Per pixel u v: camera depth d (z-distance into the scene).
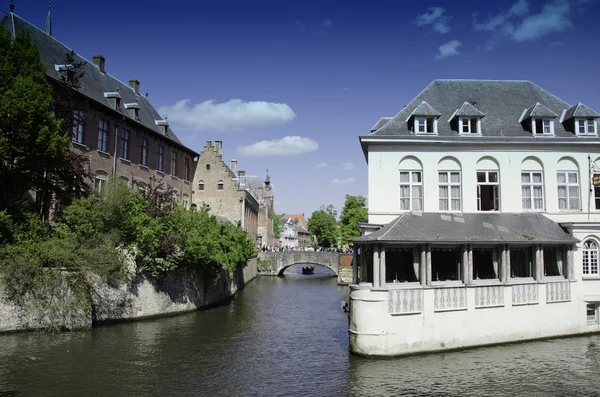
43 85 21.58
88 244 22.33
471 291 18.31
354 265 19.64
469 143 21.19
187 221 28.52
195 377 15.12
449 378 14.80
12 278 19.33
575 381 14.54
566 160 21.89
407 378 14.83
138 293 24.72
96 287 22.80
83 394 13.21
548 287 19.86
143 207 26.34
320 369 16.03
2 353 16.75
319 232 107.12
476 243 18.45
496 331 18.62
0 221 19.31
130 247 24.05
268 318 26.94
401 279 19.00
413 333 17.38
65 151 22.02
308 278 59.97
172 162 42.41
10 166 20.42
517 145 21.53
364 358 17.05
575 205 21.75
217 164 54.75
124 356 17.22
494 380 14.62
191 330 22.56
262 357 17.73
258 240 80.06
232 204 54.09
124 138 34.16
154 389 13.86
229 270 33.81
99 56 35.84
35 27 29.69
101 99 31.95
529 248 20.47
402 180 21.27
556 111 23.62
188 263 27.94
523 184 21.61
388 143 21.20
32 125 20.02
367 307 17.20
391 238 17.30
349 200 66.75
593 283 20.67
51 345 18.19
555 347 18.34
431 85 24.17
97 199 23.75
